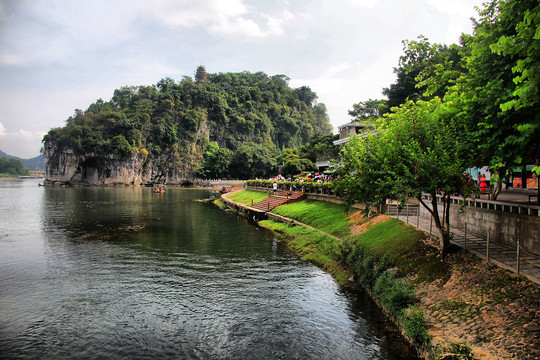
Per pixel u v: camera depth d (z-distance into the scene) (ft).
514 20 37.81
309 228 97.14
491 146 40.42
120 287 57.26
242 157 480.64
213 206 201.67
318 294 53.62
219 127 604.49
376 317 44.80
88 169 496.23
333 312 46.73
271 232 109.60
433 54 52.65
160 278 62.03
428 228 64.08
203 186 467.52
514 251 47.57
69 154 472.03
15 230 112.37
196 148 557.33
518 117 36.94
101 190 371.35
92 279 61.41
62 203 211.61
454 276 43.83
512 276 38.55
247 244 91.09
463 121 48.03
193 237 101.19
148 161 509.35
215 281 60.29
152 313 46.96
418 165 46.62
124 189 396.78
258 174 500.74
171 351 37.17
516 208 49.65
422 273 48.21
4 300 51.47
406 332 37.83
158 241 95.14
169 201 234.38
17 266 69.41
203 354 36.50
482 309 35.50
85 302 50.80
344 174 64.85
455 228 65.26
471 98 43.04
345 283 57.82
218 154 495.82
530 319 31.17
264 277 62.49
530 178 80.84
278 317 45.37
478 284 39.86
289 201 136.77
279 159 382.42
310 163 263.49
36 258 75.77
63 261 73.41
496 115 39.32
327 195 117.19
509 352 28.58
